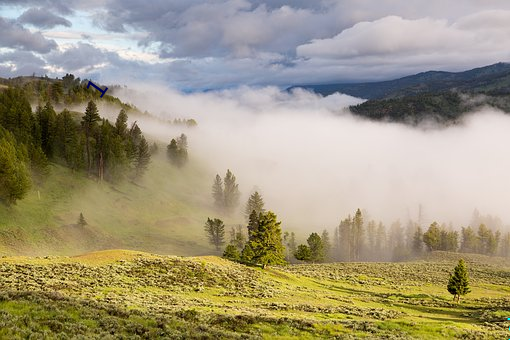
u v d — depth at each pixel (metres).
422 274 104.38
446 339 30.27
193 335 23.22
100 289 42.25
